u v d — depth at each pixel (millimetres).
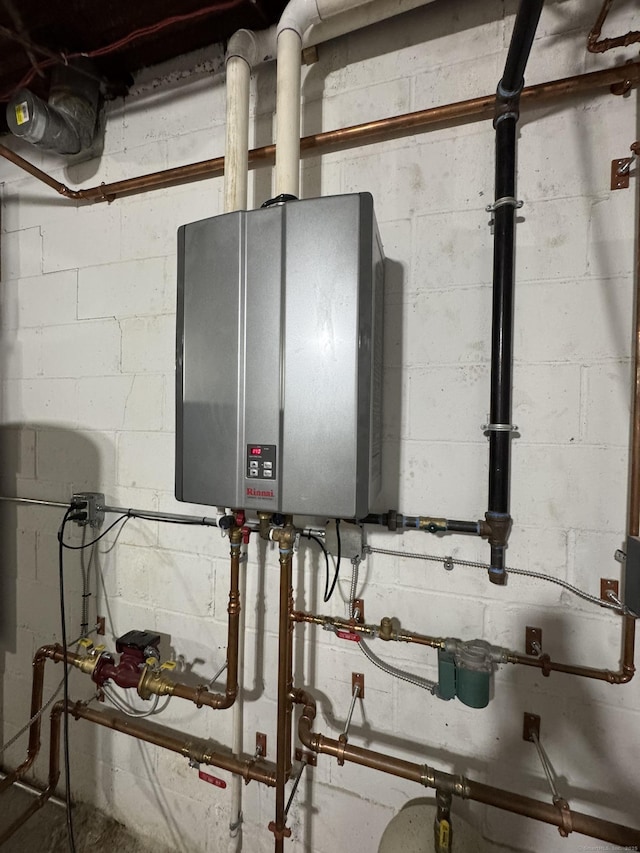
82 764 1304
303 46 942
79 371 1281
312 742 914
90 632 1268
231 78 928
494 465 844
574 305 835
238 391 729
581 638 843
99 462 1256
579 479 841
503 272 821
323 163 1002
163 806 1200
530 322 861
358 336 670
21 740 1397
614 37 796
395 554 948
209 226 749
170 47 1113
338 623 955
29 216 1359
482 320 894
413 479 947
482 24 882
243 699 1099
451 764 923
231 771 1017
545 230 847
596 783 831
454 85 903
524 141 854
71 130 1157
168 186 1156
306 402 692
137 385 1204
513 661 843
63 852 1204
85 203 1270
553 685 857
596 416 829
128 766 1245
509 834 884
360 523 952
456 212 906
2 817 1293
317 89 1010
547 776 824
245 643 1095
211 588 1130
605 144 809
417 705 949
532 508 869
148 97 1187
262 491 717
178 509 1157
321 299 684
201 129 1126
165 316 1169
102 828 1254
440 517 928
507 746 886
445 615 930
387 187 954
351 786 999
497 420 836
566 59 829
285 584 883
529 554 872
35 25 1002
